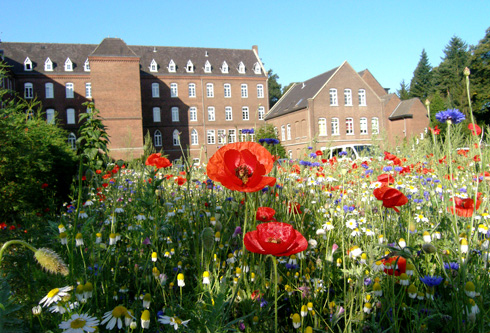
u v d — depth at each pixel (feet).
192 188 15.33
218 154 5.47
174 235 10.68
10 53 163.84
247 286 6.59
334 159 22.90
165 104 177.06
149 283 7.47
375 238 8.84
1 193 20.71
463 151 22.39
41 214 19.99
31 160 22.68
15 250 9.23
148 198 10.12
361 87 153.79
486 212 10.34
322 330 6.14
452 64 218.18
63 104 164.45
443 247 8.51
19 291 7.20
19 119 24.04
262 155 5.81
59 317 5.77
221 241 9.29
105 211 12.82
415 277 7.39
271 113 183.01
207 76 182.29
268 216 6.85
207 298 6.05
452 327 5.97
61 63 167.73
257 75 191.11
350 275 7.70
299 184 15.29
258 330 6.21
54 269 4.05
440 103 150.92
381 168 20.20
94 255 8.14
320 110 148.15
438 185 13.87
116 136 147.02
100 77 147.54
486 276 6.61
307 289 7.16
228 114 185.47
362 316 6.24
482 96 130.00
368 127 153.99
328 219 11.55
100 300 7.06
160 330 6.14
